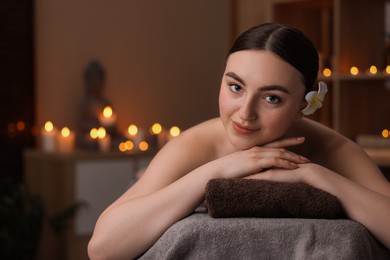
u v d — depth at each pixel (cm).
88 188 326
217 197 82
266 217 84
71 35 367
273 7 341
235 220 82
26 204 334
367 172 100
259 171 90
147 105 395
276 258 81
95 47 376
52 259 329
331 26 346
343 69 321
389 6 333
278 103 84
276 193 83
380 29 334
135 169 343
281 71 82
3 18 344
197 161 95
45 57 360
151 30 396
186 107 410
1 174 344
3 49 344
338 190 87
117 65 384
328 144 103
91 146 344
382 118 335
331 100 342
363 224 87
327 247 81
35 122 355
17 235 306
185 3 409
